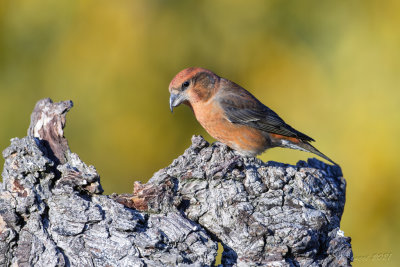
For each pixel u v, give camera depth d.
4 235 5.95
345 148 12.24
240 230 6.38
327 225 6.61
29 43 12.54
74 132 12.61
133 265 5.85
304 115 12.70
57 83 12.56
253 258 6.21
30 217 6.09
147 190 6.49
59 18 12.54
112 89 12.62
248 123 9.18
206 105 9.19
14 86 12.46
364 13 12.56
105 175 12.79
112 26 12.59
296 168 7.24
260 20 13.02
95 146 12.70
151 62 12.72
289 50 12.92
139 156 12.82
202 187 6.68
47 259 5.85
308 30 12.97
